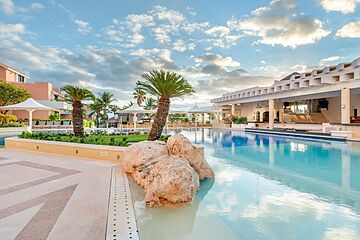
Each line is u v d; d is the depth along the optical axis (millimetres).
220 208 4473
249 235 3453
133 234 2871
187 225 3666
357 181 6496
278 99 25234
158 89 10305
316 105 24719
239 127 28172
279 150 12328
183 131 27797
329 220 3982
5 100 26375
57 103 33812
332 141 15055
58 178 5535
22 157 8617
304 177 6891
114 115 43469
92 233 2863
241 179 6617
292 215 4207
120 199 4113
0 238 2717
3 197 4141
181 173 4480
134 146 6430
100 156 8102
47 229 2945
